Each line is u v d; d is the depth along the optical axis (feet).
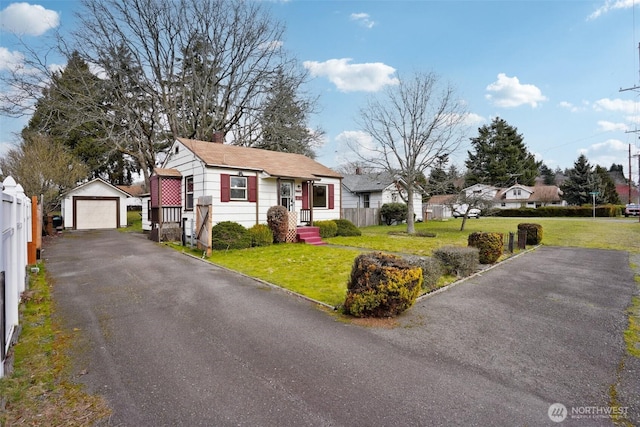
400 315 17.02
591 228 69.92
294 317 16.61
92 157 99.81
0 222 10.36
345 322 16.02
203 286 22.30
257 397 9.80
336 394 9.98
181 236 44.73
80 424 8.61
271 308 17.97
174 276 25.11
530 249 41.11
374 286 16.22
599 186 144.77
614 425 8.77
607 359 12.57
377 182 91.45
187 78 76.38
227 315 16.81
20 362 11.82
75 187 71.97
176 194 48.47
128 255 34.40
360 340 13.94
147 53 73.46
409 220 62.44
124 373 11.18
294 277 25.07
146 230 63.16
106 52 67.92
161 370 11.39
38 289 21.24
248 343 13.55
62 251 37.35
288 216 46.88
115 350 12.91
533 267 29.91
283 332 14.70
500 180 160.04
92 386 10.39
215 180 43.04
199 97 78.74
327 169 60.13
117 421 8.74
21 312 16.90
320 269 28.02
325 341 13.80
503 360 12.34
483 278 25.49
